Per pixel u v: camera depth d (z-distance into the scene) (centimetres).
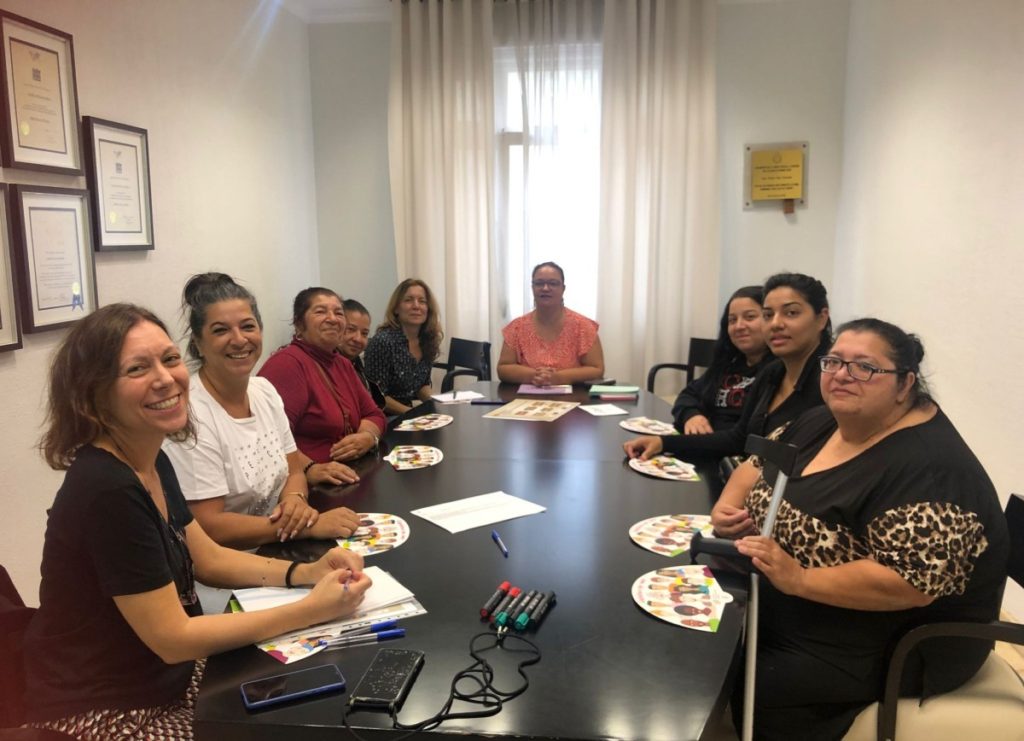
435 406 305
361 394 264
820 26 402
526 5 402
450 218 418
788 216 419
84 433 117
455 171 418
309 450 239
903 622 137
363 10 427
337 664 109
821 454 157
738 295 282
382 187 446
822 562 145
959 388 267
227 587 142
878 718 136
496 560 147
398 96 415
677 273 414
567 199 419
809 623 141
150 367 117
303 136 438
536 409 297
